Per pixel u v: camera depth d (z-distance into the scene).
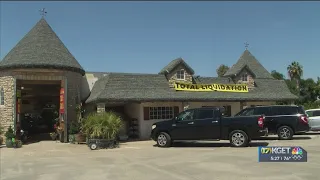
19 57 21.66
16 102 21.67
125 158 14.11
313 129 23.23
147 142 20.86
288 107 19.84
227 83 27.58
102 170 11.42
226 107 26.61
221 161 12.11
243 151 14.61
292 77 53.44
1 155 16.67
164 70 25.00
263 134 16.02
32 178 10.59
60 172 11.41
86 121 19.45
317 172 9.71
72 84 23.09
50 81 23.48
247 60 33.84
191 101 23.95
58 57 22.41
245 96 26.23
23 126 28.17
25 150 18.36
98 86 24.88
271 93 28.23
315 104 34.69
